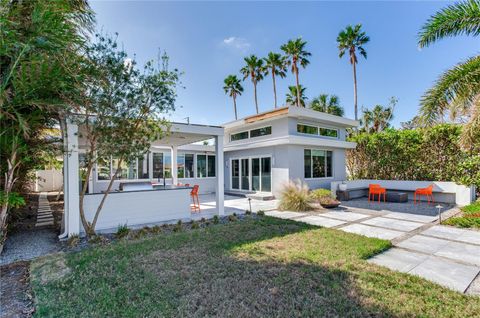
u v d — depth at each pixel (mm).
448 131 11461
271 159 12938
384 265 4121
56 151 5422
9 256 4621
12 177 4855
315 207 9492
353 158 15930
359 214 8531
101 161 5867
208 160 16484
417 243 5316
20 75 3754
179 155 15195
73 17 4906
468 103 5977
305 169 12852
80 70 4660
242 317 2590
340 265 3959
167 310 2701
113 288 3209
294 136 11680
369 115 25391
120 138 5625
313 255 4387
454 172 11336
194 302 2840
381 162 14125
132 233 5934
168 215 7562
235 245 4941
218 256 4336
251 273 3650
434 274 3791
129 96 5500
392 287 3260
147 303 2838
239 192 14742
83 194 5832
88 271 3729
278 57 25844
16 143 4457
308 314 2635
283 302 2881
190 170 15633
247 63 27328
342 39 21953
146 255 4387
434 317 2600
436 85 6043
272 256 4340
